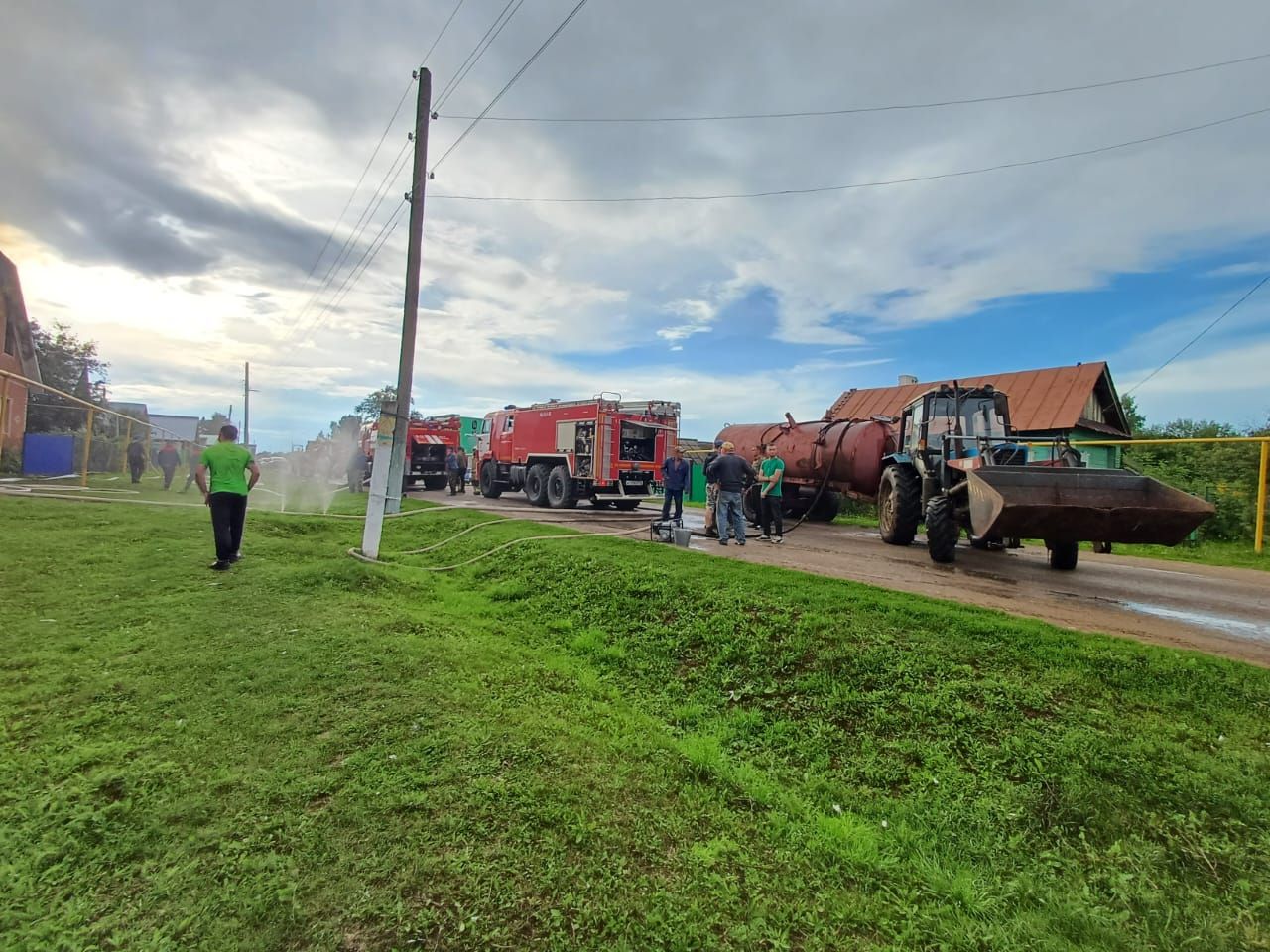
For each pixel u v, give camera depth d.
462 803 2.86
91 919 2.14
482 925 2.16
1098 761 3.35
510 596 7.54
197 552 8.45
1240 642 5.29
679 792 3.18
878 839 2.94
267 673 4.31
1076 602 6.66
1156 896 2.52
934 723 3.88
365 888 2.31
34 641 4.90
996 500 6.87
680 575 6.96
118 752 3.25
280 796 2.88
